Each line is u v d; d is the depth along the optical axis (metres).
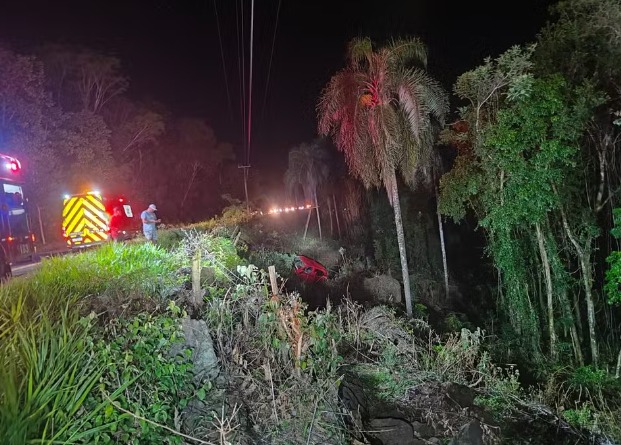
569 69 15.91
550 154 14.50
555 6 15.99
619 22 14.70
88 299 7.14
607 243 18.88
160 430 4.69
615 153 17.58
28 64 26.30
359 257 26.95
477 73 15.38
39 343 4.84
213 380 5.76
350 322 8.93
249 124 27.36
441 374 7.90
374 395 7.15
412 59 16.59
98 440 4.24
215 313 6.75
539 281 18.62
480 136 15.77
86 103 34.66
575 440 7.56
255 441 5.21
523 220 16.39
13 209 14.02
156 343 5.61
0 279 9.98
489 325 19.48
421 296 22.33
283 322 6.39
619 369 15.17
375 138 16.09
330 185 36.19
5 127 25.27
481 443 6.62
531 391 9.69
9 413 3.71
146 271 8.72
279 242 25.19
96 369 4.88
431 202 30.84
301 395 5.74
